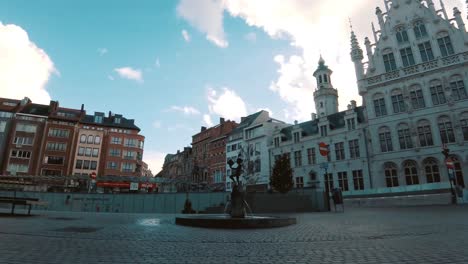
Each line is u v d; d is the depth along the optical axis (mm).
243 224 9180
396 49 36875
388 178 34000
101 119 69000
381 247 5406
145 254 4824
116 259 4395
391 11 38469
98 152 63562
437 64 32688
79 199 27359
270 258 4551
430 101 32469
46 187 45562
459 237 6305
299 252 5051
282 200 23969
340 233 7625
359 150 37906
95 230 8055
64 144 60219
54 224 9438
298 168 44719
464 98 30453
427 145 31797
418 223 9625
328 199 22391
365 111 38688
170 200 26750
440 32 34250
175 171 90375
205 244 5926
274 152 49281
